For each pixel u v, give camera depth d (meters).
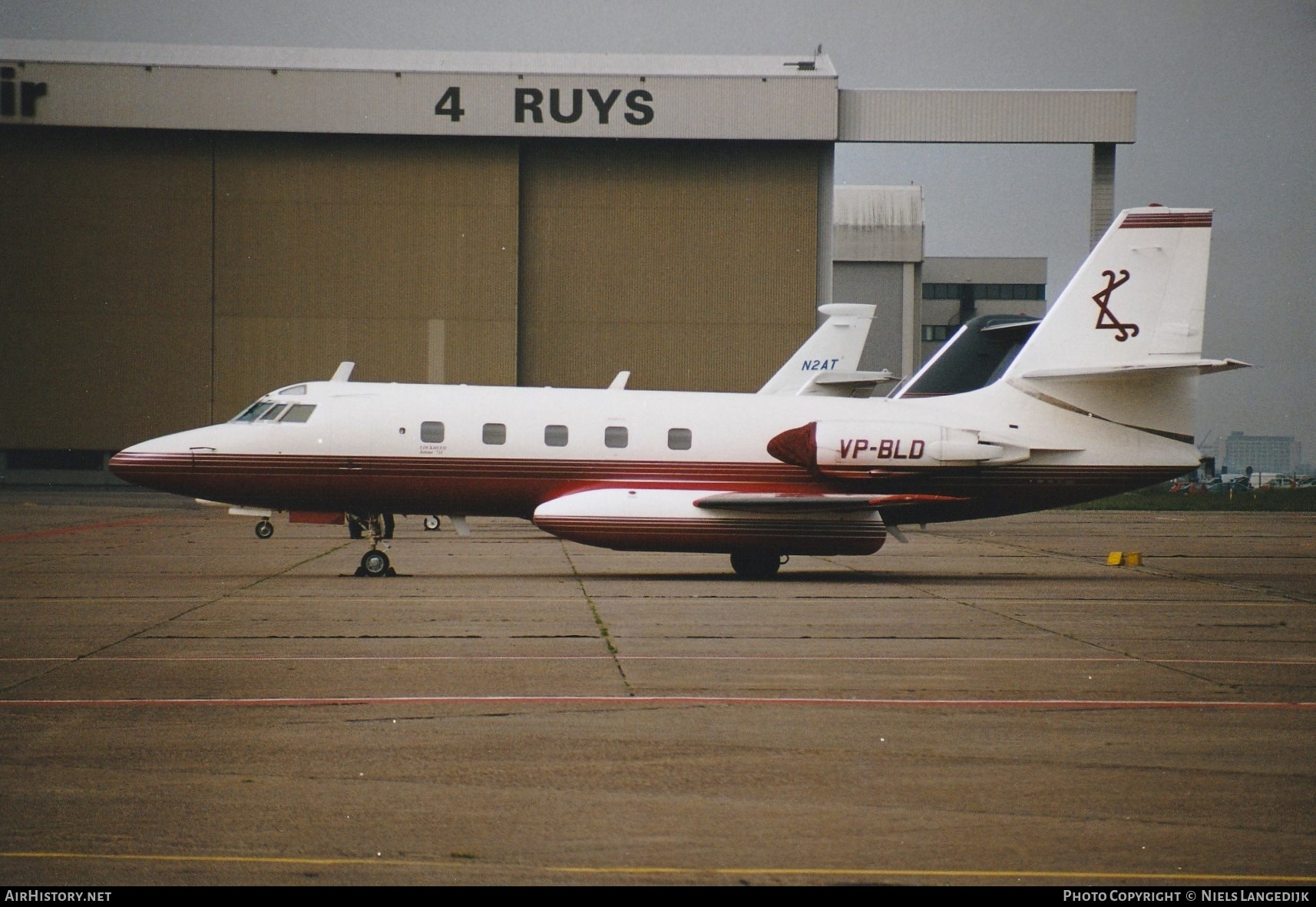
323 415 84.75
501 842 27.23
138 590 73.56
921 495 82.81
